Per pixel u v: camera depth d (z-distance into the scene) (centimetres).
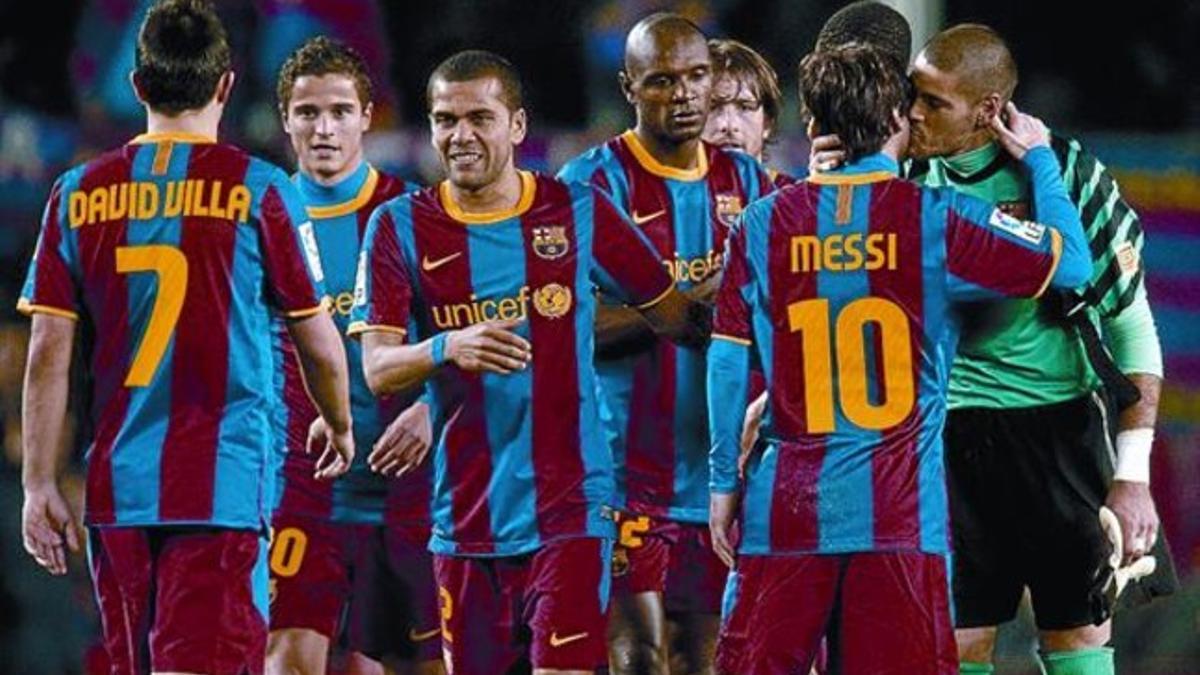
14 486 3806
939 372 2267
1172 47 4900
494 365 2380
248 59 4356
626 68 2678
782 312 2267
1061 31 4906
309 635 2748
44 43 4631
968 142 2373
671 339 2545
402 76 4825
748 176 2711
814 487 2244
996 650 3809
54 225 2309
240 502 2289
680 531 2680
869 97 2262
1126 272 2394
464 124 2433
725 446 2295
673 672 2738
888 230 2250
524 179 2484
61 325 2302
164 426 2286
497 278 2462
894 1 3738
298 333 2328
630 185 2667
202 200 2291
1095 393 2425
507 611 2473
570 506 2439
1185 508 3950
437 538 2491
